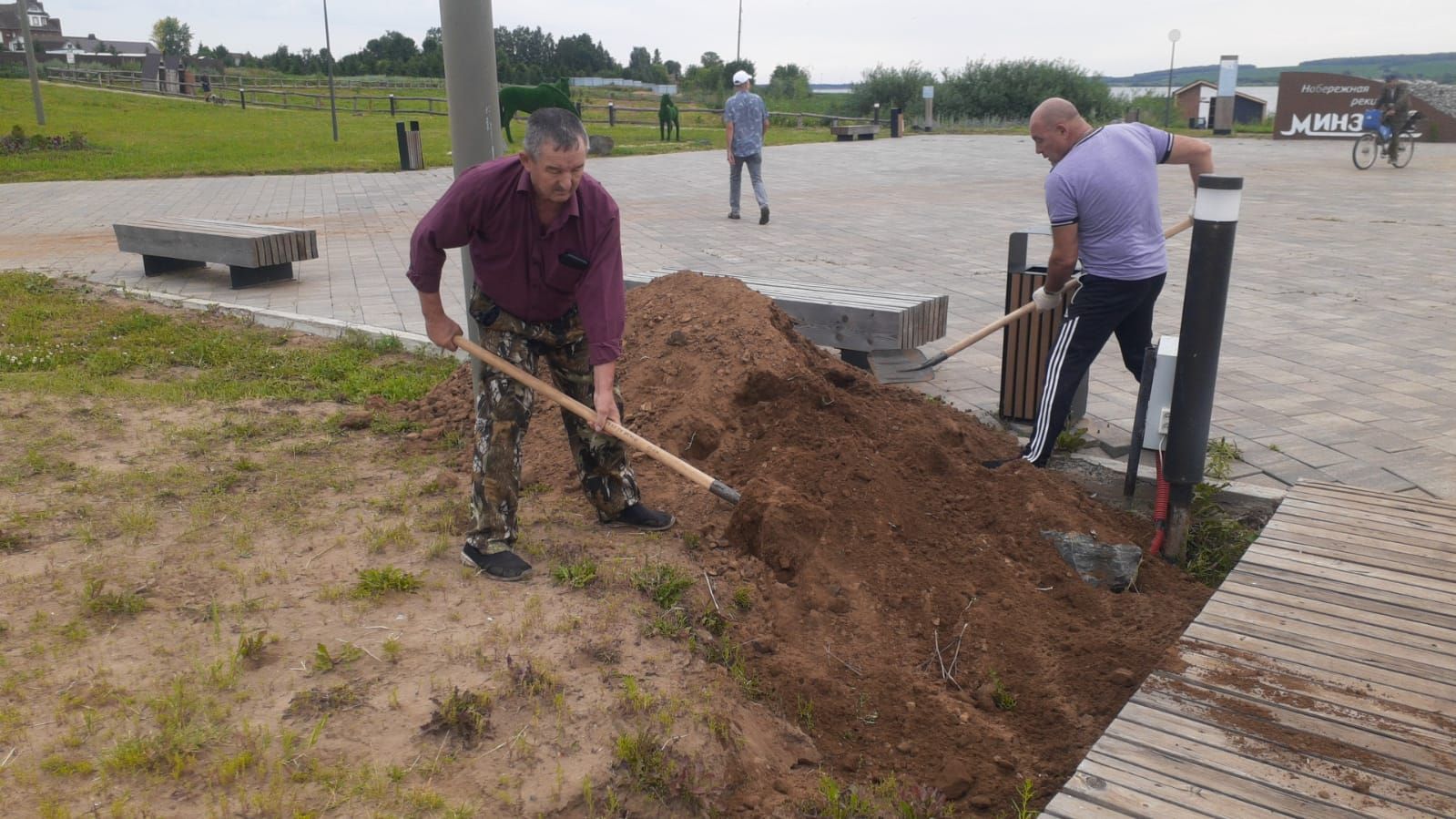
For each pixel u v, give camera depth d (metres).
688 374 5.17
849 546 3.97
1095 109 42.91
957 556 4.02
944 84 44.03
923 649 3.54
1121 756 2.60
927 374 6.61
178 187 18.44
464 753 2.78
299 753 2.76
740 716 3.03
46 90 41.34
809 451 4.59
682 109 45.00
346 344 7.39
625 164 23.16
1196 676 2.96
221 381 6.41
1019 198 16.81
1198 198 3.87
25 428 5.33
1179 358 4.02
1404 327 7.89
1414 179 18.39
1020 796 2.84
